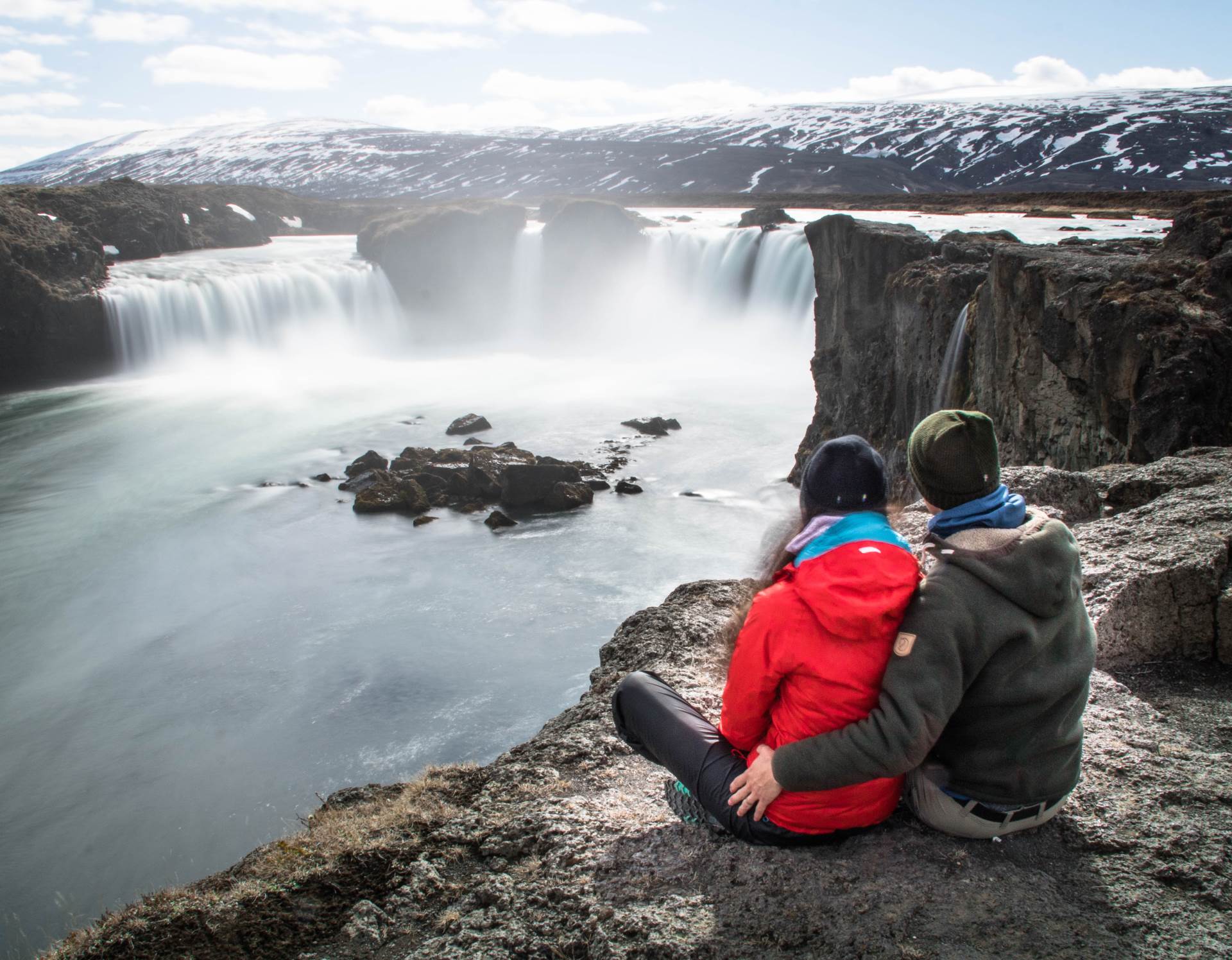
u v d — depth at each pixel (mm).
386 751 13773
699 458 29406
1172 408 12516
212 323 47812
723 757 2955
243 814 12516
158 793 13086
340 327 53219
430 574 20828
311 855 3992
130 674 16594
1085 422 14859
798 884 2848
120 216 56844
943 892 2748
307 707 15156
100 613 19312
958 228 39469
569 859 3316
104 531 24141
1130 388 13414
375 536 23391
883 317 26062
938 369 21875
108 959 3523
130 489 27531
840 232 27281
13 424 35438
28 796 13141
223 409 37750
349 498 26453
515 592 19609
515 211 56062
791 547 2570
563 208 54062
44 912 10930
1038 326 16172
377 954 3230
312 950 3387
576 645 17078
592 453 30047
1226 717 4129
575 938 2926
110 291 44750
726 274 48031
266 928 3539
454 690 15469
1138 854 2891
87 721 15070
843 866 2881
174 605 19578
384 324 54844
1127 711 3779
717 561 21156
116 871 11555
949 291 21344
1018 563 2438
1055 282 15594
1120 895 2730
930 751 2807
